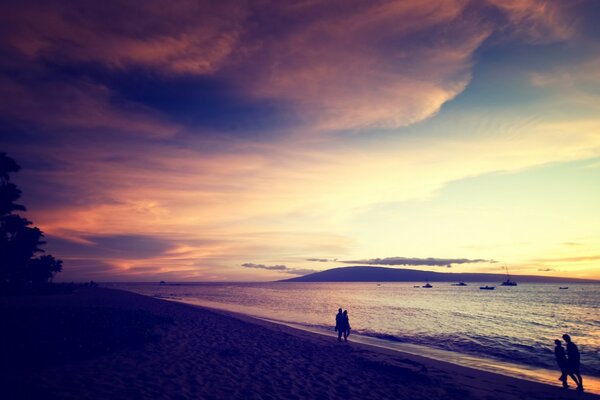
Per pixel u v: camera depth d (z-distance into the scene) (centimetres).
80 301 3769
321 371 1349
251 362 1418
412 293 15350
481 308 6644
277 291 17212
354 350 1848
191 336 1922
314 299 9319
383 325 3647
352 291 18050
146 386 1001
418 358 1822
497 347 2481
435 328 3500
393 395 1105
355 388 1152
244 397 977
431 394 1139
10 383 944
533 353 2288
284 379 1201
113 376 1080
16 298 4000
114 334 1681
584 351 2480
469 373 1522
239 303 6744
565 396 1223
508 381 1406
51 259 5288
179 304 4344
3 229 4559
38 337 1511
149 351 1470
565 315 5359
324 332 2847
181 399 916
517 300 9844
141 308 3288
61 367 1151
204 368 1262
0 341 1398
